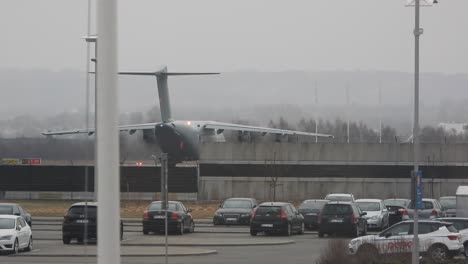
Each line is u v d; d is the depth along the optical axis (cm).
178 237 12412
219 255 9488
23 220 10150
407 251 8438
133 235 12756
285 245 11088
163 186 7306
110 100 2784
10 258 9000
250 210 15475
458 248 8794
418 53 7531
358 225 12838
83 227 10988
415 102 7519
